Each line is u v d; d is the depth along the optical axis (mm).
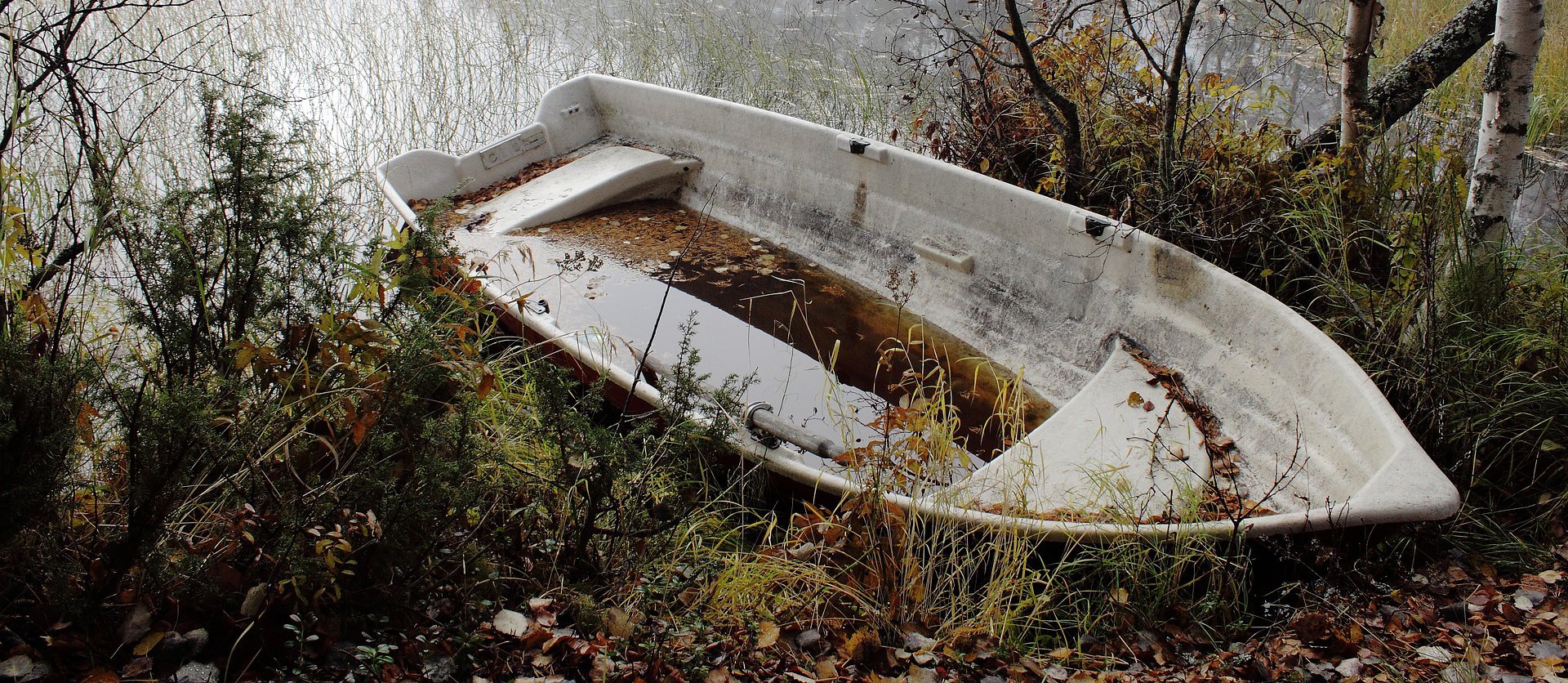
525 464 3111
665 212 5582
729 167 5508
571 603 2656
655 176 5605
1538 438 3369
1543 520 3205
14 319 2412
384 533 2430
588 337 4211
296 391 2611
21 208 2926
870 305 4723
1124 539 2891
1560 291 3672
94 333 3393
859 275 4895
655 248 5176
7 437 2156
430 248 3059
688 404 3053
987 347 4352
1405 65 4871
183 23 7527
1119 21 6816
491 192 5602
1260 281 4422
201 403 2406
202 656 2258
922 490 3053
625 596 2771
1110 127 5012
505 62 7586
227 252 2744
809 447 3334
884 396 4094
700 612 2797
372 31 7949
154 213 2783
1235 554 2980
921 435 3199
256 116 2811
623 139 5980
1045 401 4055
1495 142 3672
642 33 7996
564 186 5508
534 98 7199
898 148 4766
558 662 2465
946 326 4504
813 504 3320
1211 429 3520
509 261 4879
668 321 4539
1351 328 4016
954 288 4551
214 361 2760
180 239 2707
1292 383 3396
